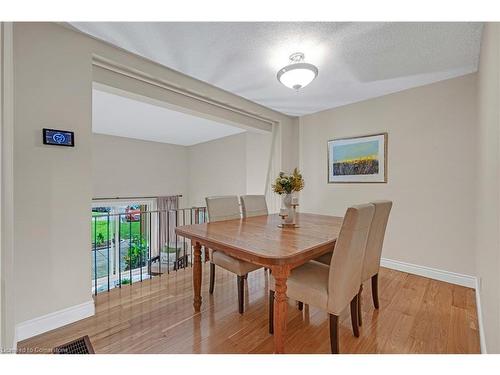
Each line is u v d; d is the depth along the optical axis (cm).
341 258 141
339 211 366
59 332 175
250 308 212
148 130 512
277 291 141
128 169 589
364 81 276
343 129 362
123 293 241
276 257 131
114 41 202
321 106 367
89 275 197
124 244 598
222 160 596
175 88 266
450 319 194
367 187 334
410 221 296
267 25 179
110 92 237
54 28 179
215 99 299
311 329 180
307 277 161
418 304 219
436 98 276
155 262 606
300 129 421
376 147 324
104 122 446
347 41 199
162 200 643
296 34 190
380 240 201
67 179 185
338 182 367
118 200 574
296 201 224
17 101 163
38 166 172
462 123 259
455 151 264
